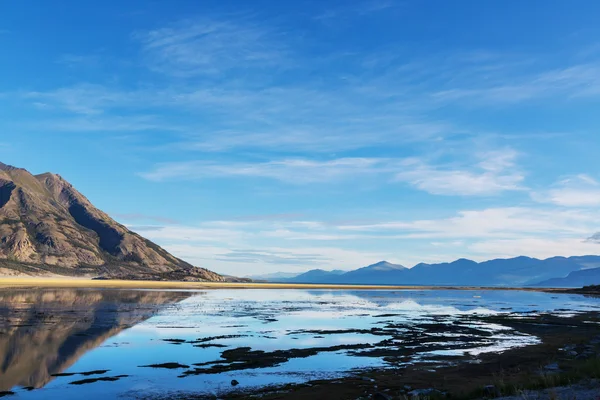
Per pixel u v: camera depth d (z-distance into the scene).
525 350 36.41
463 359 32.62
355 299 117.06
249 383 25.31
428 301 116.00
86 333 41.59
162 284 192.12
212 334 43.25
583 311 82.12
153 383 25.06
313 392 23.28
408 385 24.67
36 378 25.73
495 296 161.25
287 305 85.06
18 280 173.12
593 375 21.61
